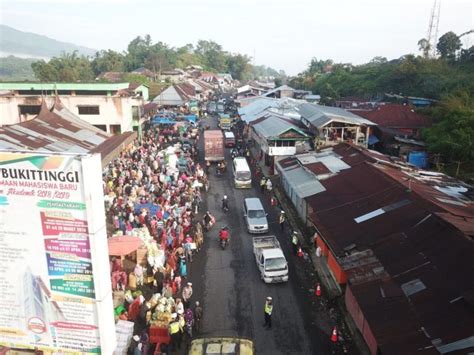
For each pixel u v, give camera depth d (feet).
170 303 63.36
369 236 66.44
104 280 43.24
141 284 73.41
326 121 133.28
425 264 53.88
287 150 141.28
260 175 144.87
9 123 158.71
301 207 104.63
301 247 89.81
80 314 43.68
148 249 78.23
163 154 146.92
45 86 164.55
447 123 138.51
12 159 40.57
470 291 45.65
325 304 69.51
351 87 297.94
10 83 162.81
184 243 86.43
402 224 65.51
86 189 40.11
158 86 356.18
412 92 230.68
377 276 56.08
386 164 100.27
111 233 91.15
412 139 147.74
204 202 118.62
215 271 80.59
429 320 45.03
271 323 64.39
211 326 63.77
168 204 103.60
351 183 90.94
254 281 77.05
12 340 45.68
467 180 113.91
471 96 167.02
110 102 163.32
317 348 58.75
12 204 41.91
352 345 58.90
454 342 40.96
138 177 123.75
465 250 51.85
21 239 42.70
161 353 54.54
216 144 150.92
